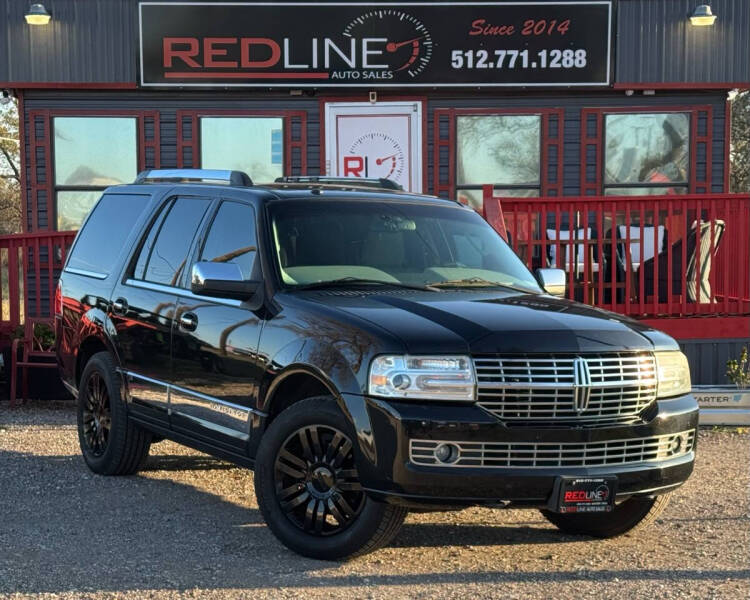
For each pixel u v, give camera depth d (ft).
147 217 22.47
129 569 16.15
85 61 42.86
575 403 15.56
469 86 43.24
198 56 42.91
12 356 34.47
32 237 34.83
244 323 17.97
